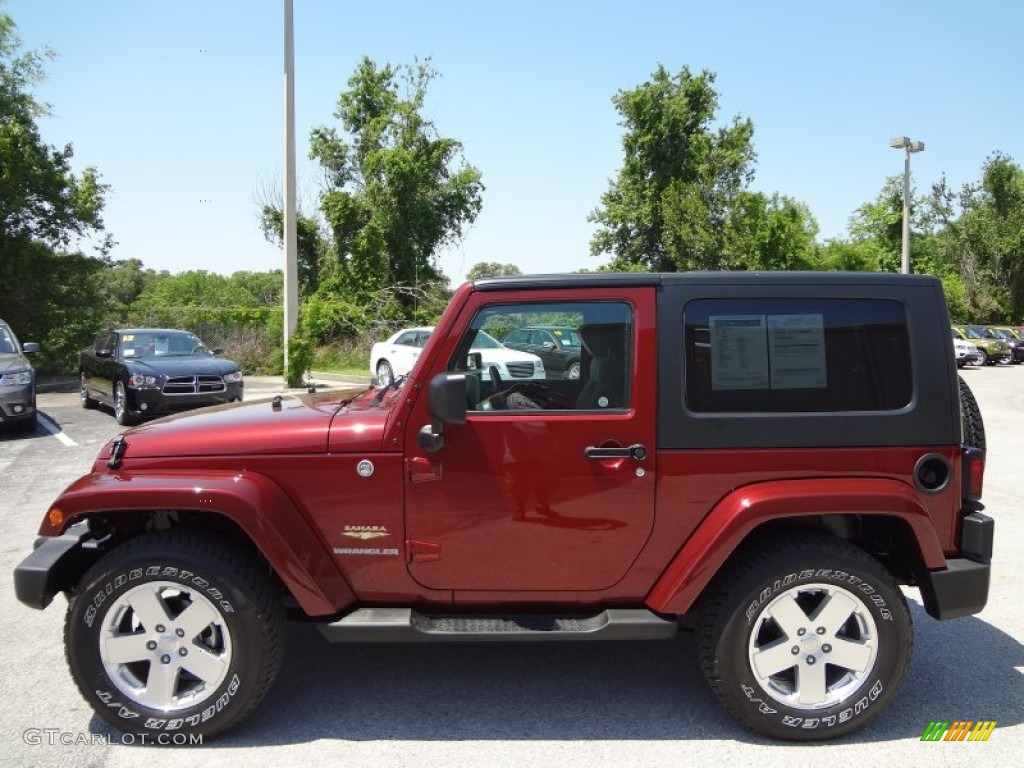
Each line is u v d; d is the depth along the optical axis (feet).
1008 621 15.44
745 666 10.75
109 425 41.47
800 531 11.27
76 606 10.71
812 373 11.15
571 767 10.33
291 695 12.38
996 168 168.35
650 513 11.01
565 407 11.16
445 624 11.08
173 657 10.80
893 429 11.09
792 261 127.24
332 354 87.66
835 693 10.98
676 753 10.69
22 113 73.26
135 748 10.80
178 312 91.71
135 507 10.55
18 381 37.04
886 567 12.00
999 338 114.73
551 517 11.02
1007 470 30.32
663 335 11.04
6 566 18.54
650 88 121.39
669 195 117.91
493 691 12.52
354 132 109.29
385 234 103.96
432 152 107.14
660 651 14.07
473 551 11.09
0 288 72.33
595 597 11.28
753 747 10.85
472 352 11.31
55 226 76.02
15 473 28.89
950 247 171.94
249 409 12.77
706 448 10.96
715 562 10.63
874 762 10.46
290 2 61.72
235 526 11.50
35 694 12.44
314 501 11.04
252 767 10.34
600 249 128.88
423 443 10.79
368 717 11.68
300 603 10.70
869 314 11.27
